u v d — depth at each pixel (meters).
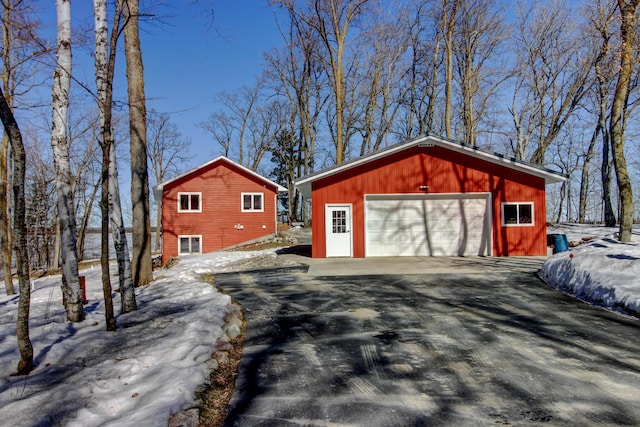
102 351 4.75
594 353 4.72
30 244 27.17
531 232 14.34
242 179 22.95
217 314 6.46
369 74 29.14
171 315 6.42
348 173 14.63
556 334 5.44
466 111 24.78
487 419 3.25
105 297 5.55
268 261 13.75
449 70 21.45
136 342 5.05
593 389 3.78
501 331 5.60
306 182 14.67
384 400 3.61
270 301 7.67
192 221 22.42
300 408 3.50
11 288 11.60
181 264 14.73
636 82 19.70
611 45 14.88
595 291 7.29
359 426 3.18
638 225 20.27
